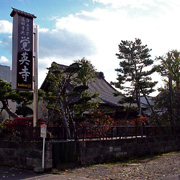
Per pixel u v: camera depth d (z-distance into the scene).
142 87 20.66
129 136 13.50
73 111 15.23
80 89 12.77
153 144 14.75
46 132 10.37
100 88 25.69
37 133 10.45
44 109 18.19
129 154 13.15
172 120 17.67
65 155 10.30
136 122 18.72
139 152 13.73
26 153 10.51
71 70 12.79
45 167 9.73
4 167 11.05
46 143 9.91
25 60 11.36
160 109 19.02
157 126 15.48
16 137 11.34
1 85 15.48
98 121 15.04
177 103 17.88
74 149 10.69
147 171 9.34
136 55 21.02
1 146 11.56
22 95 15.98
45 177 8.80
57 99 13.09
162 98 18.67
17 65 11.16
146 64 20.58
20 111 15.80
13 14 11.70
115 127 12.80
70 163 10.44
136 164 11.23
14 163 10.94
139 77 20.06
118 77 20.59
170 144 16.12
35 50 12.02
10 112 15.70
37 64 11.97
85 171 9.66
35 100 11.78
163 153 15.30
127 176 8.59
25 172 9.85
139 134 14.14
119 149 12.63
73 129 11.27
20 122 12.10
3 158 11.43
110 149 12.18
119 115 23.06
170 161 11.68
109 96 24.27
